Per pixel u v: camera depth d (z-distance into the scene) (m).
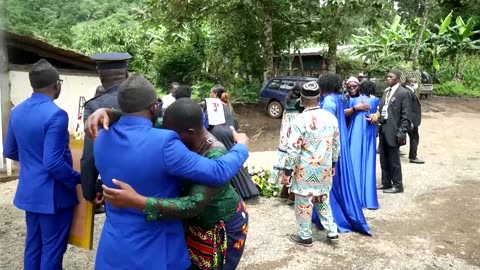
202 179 1.94
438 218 4.91
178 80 18.19
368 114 5.17
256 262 3.76
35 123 2.62
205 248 2.26
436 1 19.03
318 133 3.89
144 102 1.93
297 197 4.08
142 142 1.88
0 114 6.86
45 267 2.76
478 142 9.94
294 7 14.80
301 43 17.89
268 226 4.64
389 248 4.08
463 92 19.45
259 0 14.30
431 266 3.73
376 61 20.42
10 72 7.25
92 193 2.35
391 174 5.93
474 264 3.77
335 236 4.14
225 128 4.90
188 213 1.95
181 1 13.26
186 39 18.61
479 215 5.00
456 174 6.97
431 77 19.70
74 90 8.58
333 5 12.23
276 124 13.09
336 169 4.49
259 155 8.98
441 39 20.64
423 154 8.65
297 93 5.11
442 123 12.73
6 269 3.61
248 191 5.43
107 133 1.95
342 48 22.09
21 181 2.79
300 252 3.97
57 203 2.71
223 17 15.09
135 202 1.82
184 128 2.11
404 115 5.62
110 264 1.95
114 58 2.61
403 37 20.69
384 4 12.16
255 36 16.38
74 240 2.83
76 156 2.77
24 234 4.39
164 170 1.88
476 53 21.94
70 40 24.17
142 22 14.25
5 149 2.94
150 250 1.93
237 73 17.70
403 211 5.15
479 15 23.75
